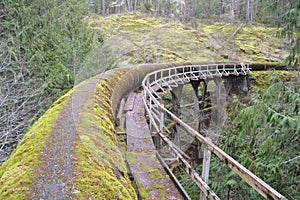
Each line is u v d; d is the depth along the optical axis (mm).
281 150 3188
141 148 2645
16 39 6641
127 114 3902
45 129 1832
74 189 1146
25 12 6973
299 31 3680
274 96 3416
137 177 2242
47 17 8164
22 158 1427
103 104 2471
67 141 1616
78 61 8062
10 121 5918
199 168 2971
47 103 6891
